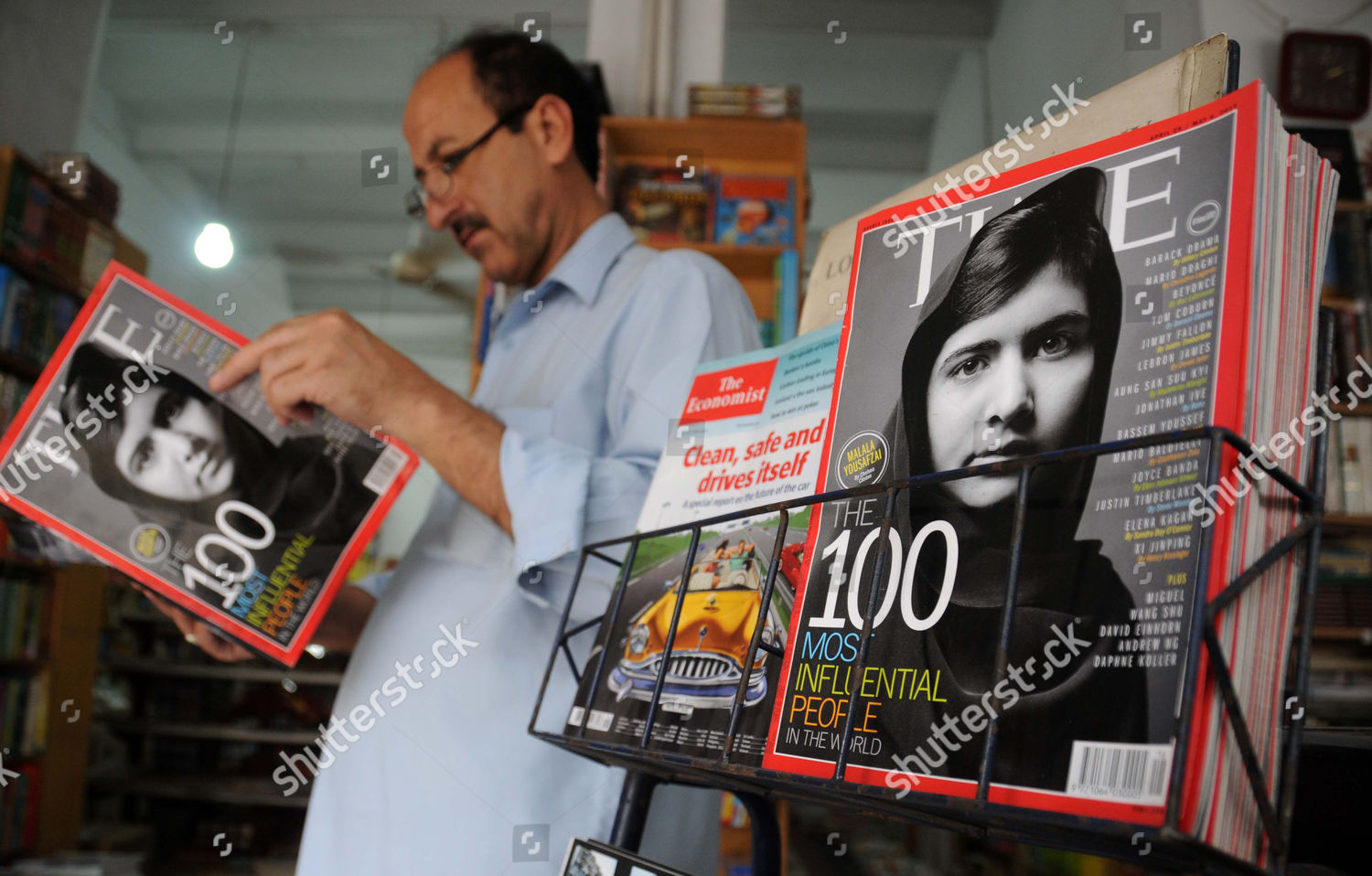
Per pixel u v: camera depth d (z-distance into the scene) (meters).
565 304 0.93
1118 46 2.48
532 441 0.70
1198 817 0.26
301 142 5.67
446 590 0.79
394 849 0.70
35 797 3.29
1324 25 3.27
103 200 3.71
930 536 0.36
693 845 0.74
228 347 0.71
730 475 0.51
